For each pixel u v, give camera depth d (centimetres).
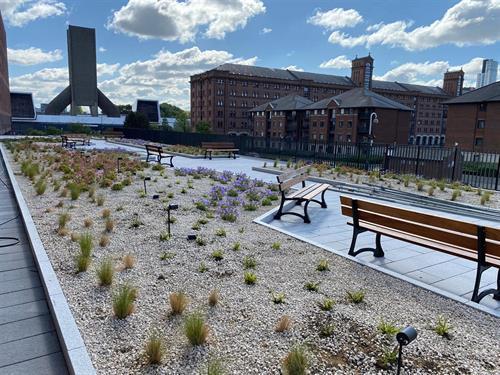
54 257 475
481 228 379
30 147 2152
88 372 254
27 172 1134
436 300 382
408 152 1659
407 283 423
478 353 291
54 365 284
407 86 12825
